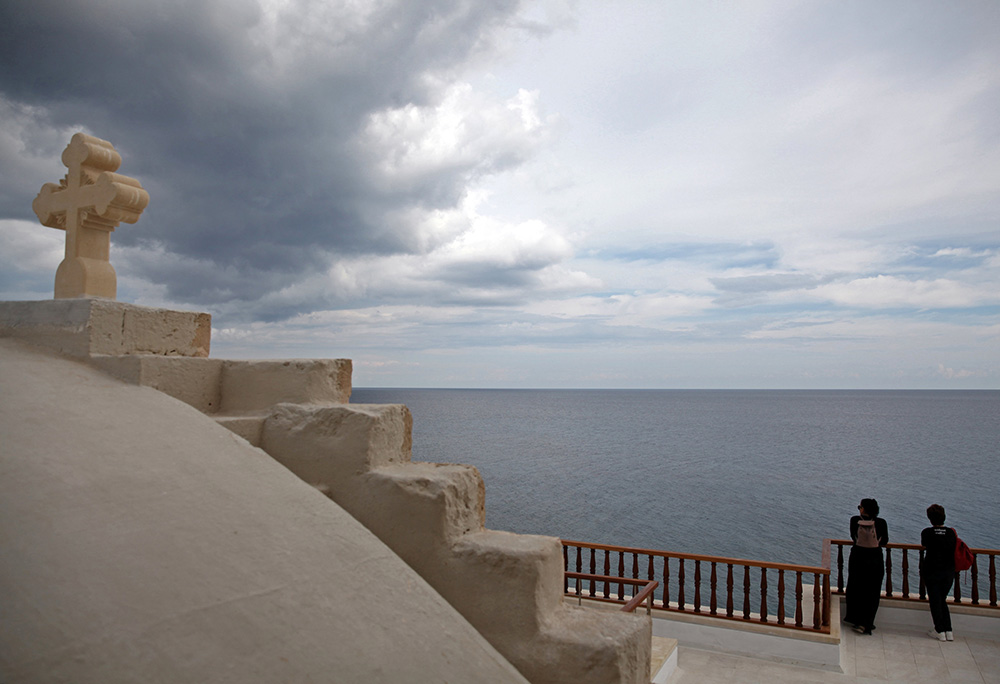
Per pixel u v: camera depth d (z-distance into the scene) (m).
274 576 2.21
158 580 1.93
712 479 51.12
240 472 2.74
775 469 58.00
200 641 1.80
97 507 2.11
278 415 3.35
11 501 1.96
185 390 3.42
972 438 93.12
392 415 3.30
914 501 41.47
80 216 4.03
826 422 132.75
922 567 8.30
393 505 2.94
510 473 53.94
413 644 2.29
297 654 1.95
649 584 5.01
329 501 2.90
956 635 8.20
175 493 2.37
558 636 2.65
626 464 60.53
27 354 3.21
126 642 1.68
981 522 35.09
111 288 4.11
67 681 1.51
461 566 2.81
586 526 34.09
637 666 2.71
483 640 2.63
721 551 28.67
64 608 1.69
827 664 7.26
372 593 2.43
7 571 1.72
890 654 7.62
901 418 149.12
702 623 7.82
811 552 28.64
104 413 2.73
